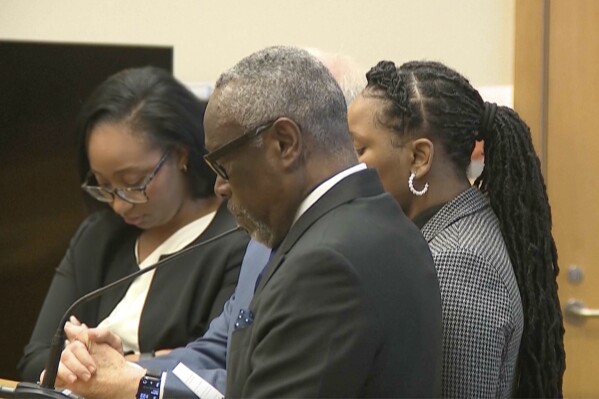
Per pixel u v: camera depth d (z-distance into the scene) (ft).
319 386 7.82
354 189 8.76
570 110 19.38
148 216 14.67
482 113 10.93
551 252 11.16
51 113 20.62
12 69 20.65
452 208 10.48
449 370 9.54
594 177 19.36
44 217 20.74
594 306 19.49
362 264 8.14
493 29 20.04
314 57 9.04
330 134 8.77
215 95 8.84
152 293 14.46
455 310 9.60
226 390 8.71
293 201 8.75
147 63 20.44
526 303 10.79
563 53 19.33
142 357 12.97
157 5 22.33
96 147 14.64
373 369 8.16
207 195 15.03
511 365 10.24
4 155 20.79
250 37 21.83
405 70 10.91
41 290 20.77
